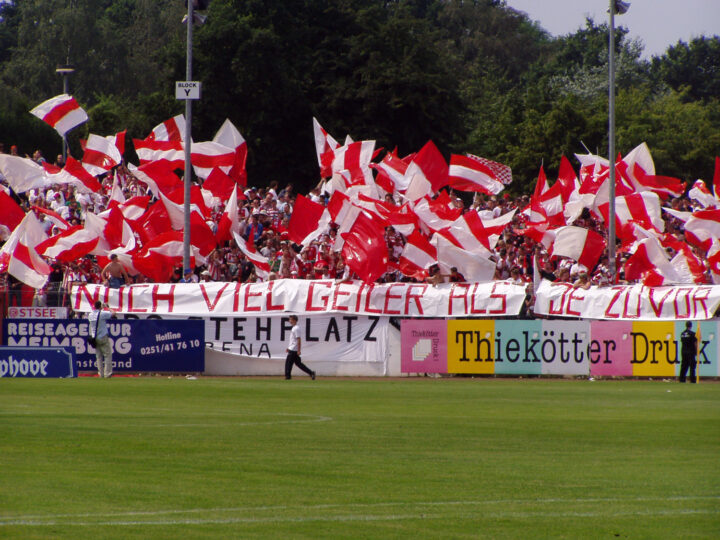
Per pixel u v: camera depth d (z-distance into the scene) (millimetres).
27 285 76750
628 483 25688
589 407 45719
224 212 82562
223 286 72125
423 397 50969
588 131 160250
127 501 22984
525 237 81312
